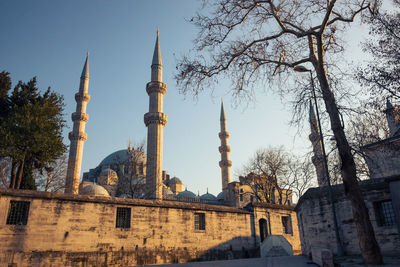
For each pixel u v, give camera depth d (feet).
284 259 58.18
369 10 48.14
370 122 47.70
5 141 83.46
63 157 132.77
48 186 126.00
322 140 50.52
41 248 58.03
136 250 68.80
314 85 42.57
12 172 91.09
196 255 77.71
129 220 71.00
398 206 46.80
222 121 246.06
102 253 64.34
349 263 35.91
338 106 40.81
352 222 54.39
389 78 47.67
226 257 82.94
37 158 94.73
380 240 49.90
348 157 37.78
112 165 230.48
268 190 146.41
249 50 48.42
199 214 83.97
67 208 63.36
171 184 271.69
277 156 140.67
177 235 76.38
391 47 49.83
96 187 151.64
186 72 47.93
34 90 110.01
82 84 213.25
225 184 225.76
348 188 36.76
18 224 57.88
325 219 58.80
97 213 66.74
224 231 85.71
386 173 72.90
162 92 184.65
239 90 49.67
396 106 49.75
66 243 60.95
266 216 97.55
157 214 75.05
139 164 146.41
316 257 43.06
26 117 89.86
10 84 107.14
